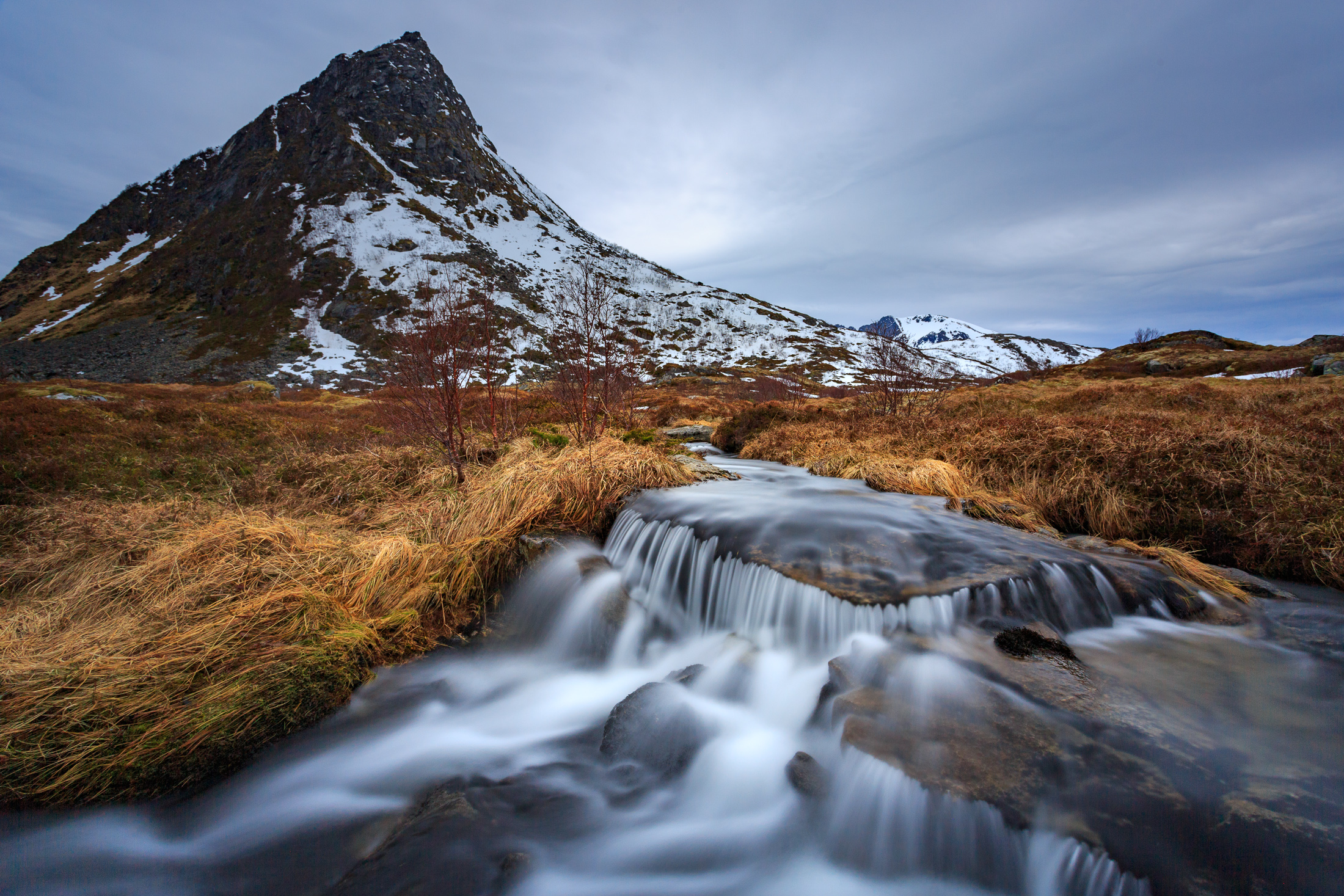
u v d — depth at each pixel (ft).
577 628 14.19
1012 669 10.23
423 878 7.37
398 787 9.79
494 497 18.35
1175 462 19.90
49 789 8.49
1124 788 7.73
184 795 9.04
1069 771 8.00
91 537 16.28
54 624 12.45
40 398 37.09
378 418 41.47
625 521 18.42
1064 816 7.36
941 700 9.48
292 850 8.43
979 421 31.17
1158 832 7.11
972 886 7.38
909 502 19.27
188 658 10.72
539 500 18.21
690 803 9.37
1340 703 9.71
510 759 10.48
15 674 10.09
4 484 21.34
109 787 8.71
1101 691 9.84
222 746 9.46
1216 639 12.02
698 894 8.02
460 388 24.57
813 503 18.51
